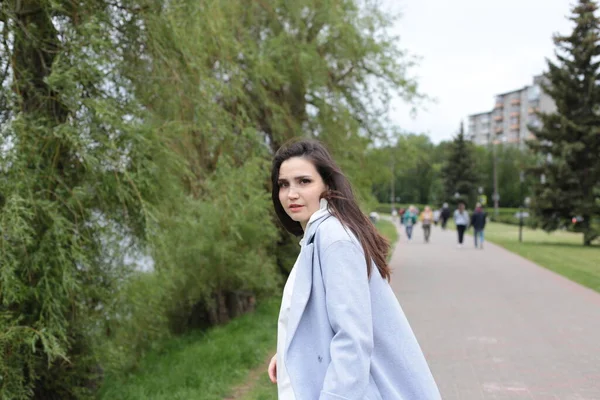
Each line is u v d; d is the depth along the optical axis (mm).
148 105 5891
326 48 12820
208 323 10875
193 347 8352
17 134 4543
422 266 16422
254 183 9031
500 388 5289
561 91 27609
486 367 5992
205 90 6445
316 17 12156
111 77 5211
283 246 12125
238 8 10461
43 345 5016
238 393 5855
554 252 21156
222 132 6977
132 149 5082
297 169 2113
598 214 26500
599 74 27188
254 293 11055
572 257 18984
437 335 7566
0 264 4391
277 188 2371
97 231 5141
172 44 5762
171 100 6039
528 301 10156
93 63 4793
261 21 11828
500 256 19688
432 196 85125
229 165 8453
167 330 9016
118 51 5477
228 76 7934
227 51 7980
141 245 5488
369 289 1938
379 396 1875
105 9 5312
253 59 10055
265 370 6695
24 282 4801
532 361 6191
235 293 10836
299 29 12070
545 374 5703
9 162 4477
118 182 4934
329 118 12430
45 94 5121
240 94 7973
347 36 12453
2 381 4719
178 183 6457
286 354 1907
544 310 9258
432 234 35312
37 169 4754
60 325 4859
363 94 13742
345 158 12555
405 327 1987
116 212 5359
